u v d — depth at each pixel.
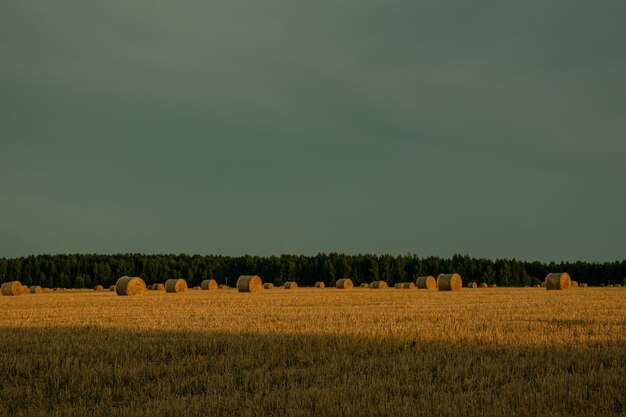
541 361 14.95
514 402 11.11
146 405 11.23
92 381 13.40
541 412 10.45
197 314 29.34
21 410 11.28
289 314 28.72
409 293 58.84
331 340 18.09
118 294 58.28
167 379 13.56
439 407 10.62
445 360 15.34
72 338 19.08
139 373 13.96
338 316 27.12
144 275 153.12
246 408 11.00
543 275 163.12
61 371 13.99
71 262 152.62
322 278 150.88
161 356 16.12
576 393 11.45
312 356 15.89
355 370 14.22
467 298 45.44
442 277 65.25
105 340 18.61
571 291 62.50
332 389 12.06
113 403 11.80
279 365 15.12
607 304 35.75
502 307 33.28
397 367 14.30
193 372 14.31
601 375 13.04
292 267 151.62
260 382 13.01
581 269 157.88
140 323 24.41
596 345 17.70
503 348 16.81
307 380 13.27
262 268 153.75
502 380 13.12
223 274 155.00
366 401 11.21
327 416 10.41
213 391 12.52
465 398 11.24
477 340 18.25
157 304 39.62
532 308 32.16
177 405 11.00
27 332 21.00
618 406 11.04
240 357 15.62
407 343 17.70
